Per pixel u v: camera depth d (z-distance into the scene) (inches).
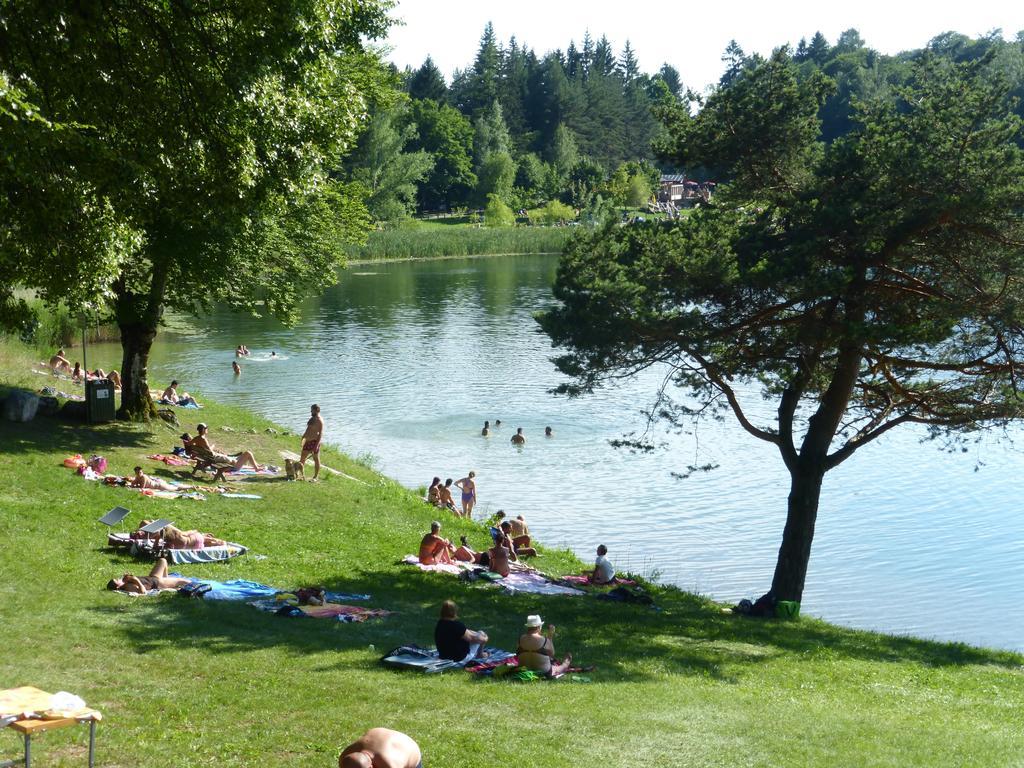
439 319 3058.6
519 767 404.5
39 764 369.1
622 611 838.5
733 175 967.6
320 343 2571.4
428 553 924.0
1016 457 1585.9
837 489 1418.6
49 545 770.2
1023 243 804.0
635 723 486.0
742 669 671.8
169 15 667.4
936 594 1014.4
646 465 1498.5
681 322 842.8
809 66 6166.3
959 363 862.5
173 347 2444.6
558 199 7426.2
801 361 863.1
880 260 829.8
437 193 7150.6
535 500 1322.6
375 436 1622.8
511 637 690.2
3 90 495.8
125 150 679.1
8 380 1387.8
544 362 2317.9
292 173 754.2
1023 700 651.5
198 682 498.3
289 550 900.0
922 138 852.0
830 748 476.1
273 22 658.2
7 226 657.6
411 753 304.2
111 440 1164.5
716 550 1141.1
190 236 1101.1
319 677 522.6
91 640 555.2
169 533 800.9
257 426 1471.5
